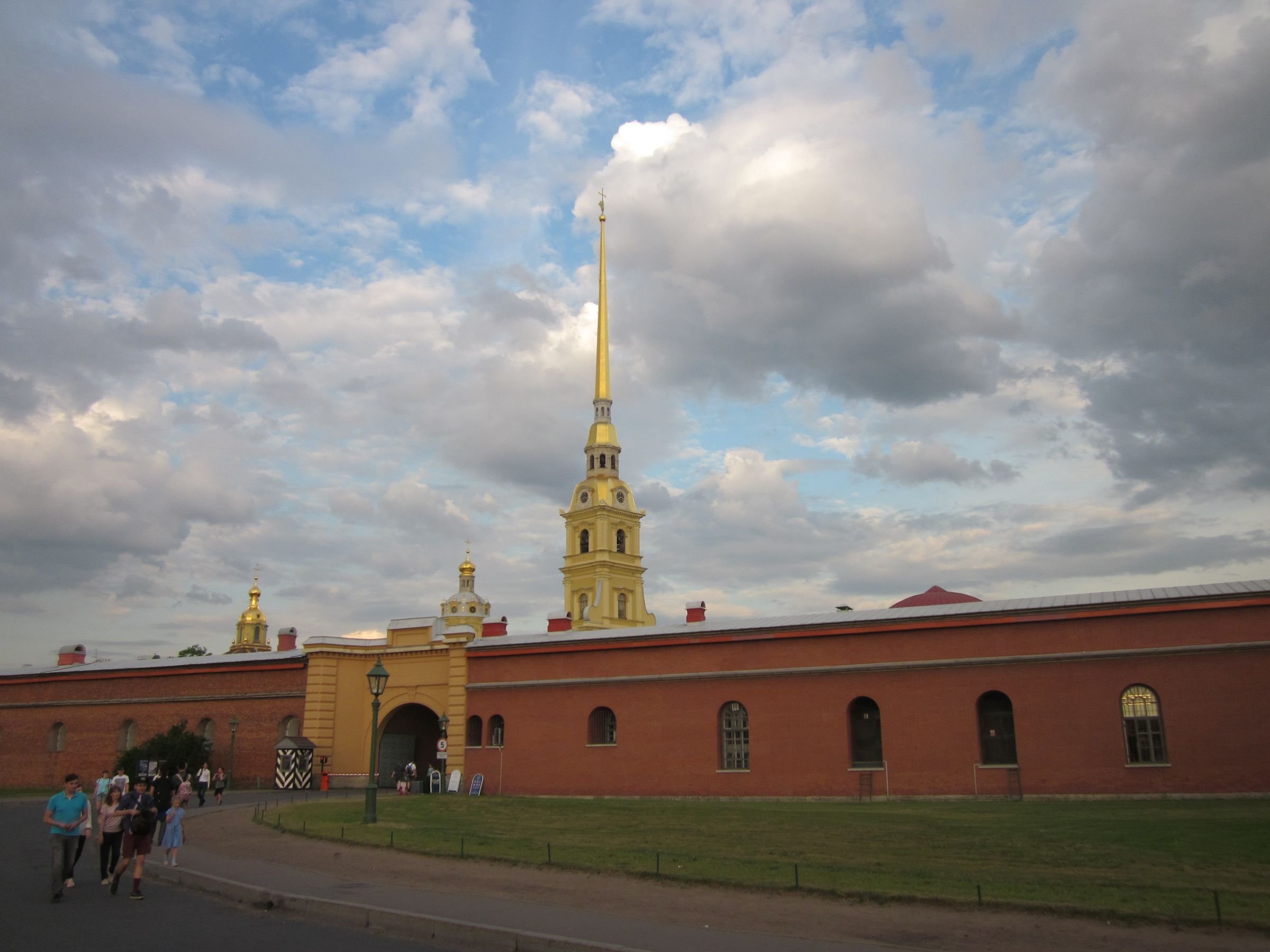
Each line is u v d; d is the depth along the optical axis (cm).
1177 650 3288
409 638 4972
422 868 2081
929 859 1977
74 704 5641
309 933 1544
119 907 1786
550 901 1691
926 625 3688
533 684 4478
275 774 4944
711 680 4062
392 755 5016
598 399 12338
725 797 3912
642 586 11956
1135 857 1923
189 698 5316
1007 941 1348
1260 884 1638
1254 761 3134
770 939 1378
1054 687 3450
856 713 3809
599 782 4203
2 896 1889
